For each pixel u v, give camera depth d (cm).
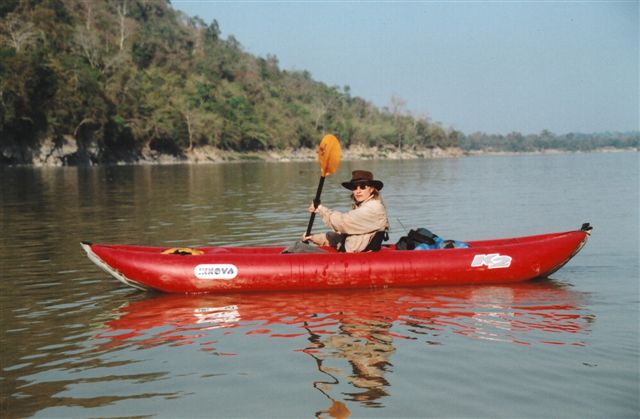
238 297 592
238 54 14200
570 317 511
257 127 9781
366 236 638
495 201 1656
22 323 502
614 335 459
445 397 349
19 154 5381
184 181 2831
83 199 1745
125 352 428
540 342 443
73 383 373
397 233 1027
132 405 342
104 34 9175
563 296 589
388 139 14000
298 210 1416
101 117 6044
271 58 15675
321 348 431
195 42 12838
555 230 1077
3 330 482
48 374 387
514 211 1387
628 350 425
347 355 417
